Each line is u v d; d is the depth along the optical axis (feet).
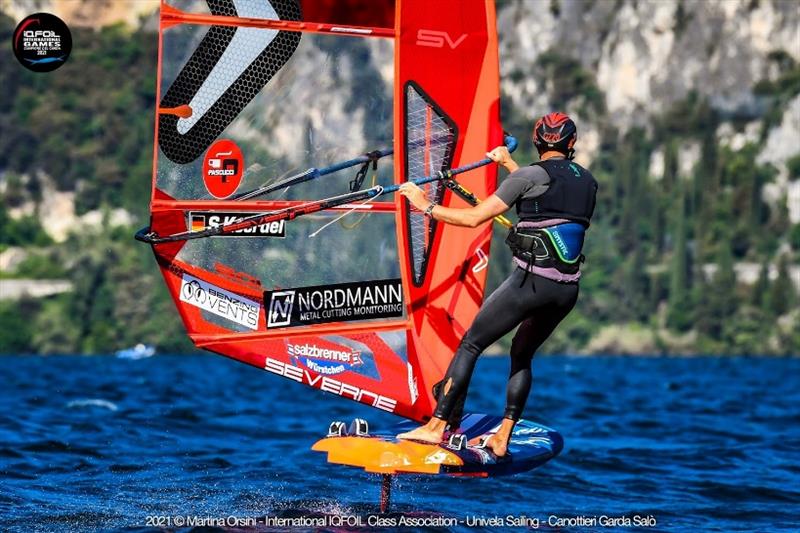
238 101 83.20
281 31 84.07
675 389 365.81
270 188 84.23
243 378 414.21
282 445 141.90
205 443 142.00
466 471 78.95
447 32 87.71
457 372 80.02
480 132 89.61
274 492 101.96
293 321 85.05
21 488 101.55
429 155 88.28
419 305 88.38
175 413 186.70
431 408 88.28
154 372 526.98
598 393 318.04
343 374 86.33
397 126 86.28
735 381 483.92
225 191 82.74
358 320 87.20
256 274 83.92
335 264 86.63
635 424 183.73
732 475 120.98
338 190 87.30
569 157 80.02
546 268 77.36
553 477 116.26
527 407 225.76
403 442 79.10
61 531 82.64
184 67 81.05
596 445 148.36
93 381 371.76
